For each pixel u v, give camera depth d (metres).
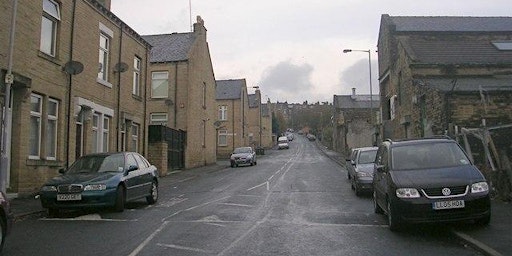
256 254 7.29
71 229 9.49
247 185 19.94
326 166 34.47
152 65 33.16
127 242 8.19
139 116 23.34
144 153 23.88
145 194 13.47
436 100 20.12
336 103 73.12
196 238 8.54
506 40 27.25
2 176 11.35
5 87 12.52
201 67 36.12
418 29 28.25
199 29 35.69
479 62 24.03
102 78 19.53
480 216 8.42
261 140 75.69
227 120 57.41
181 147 31.88
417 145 10.25
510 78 23.38
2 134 12.52
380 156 11.24
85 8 17.69
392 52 28.06
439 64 23.80
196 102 34.62
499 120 19.14
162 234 8.93
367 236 8.64
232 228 9.55
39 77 14.52
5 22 12.81
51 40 15.71
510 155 18.45
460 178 8.69
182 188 19.30
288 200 14.38
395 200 8.70
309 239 8.42
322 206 12.96
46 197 11.20
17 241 8.29
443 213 8.32
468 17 30.53
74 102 16.70
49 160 15.04
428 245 7.75
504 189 11.68
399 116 26.95
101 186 11.38
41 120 14.88
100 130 19.00
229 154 56.78
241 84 59.16
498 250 6.92
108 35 19.86
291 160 45.16
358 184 15.23
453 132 17.66
